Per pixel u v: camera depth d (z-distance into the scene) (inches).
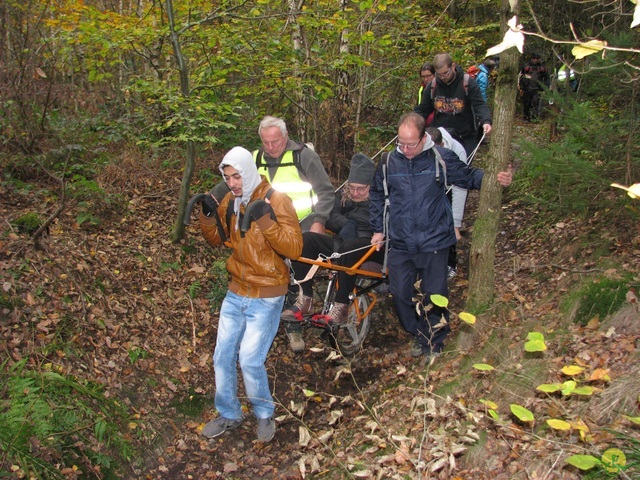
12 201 215.2
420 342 183.9
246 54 238.2
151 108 279.1
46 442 134.6
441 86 237.9
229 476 154.4
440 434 138.9
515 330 172.2
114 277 200.5
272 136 181.9
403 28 320.8
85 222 218.2
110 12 209.8
